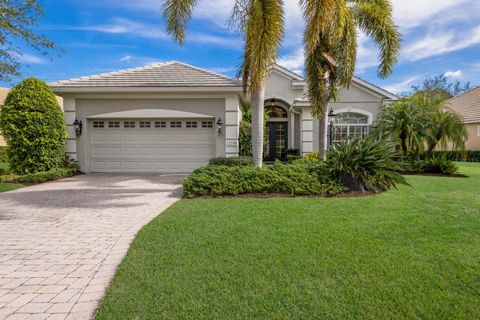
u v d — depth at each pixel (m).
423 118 12.52
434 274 3.20
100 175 12.63
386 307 2.64
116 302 2.78
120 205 7.00
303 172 8.20
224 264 3.51
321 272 3.28
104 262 3.78
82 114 13.11
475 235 4.39
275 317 2.53
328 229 4.69
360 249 3.88
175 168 13.54
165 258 3.71
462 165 16.77
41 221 5.64
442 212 5.71
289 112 19.41
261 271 3.32
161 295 2.88
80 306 2.79
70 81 13.04
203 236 4.47
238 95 13.09
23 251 4.16
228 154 13.04
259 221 5.18
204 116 13.09
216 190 7.66
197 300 2.78
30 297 2.96
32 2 9.89
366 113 17.30
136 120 13.47
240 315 2.56
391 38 11.07
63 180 11.20
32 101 11.41
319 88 10.57
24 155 11.41
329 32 9.22
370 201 6.74
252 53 7.64
